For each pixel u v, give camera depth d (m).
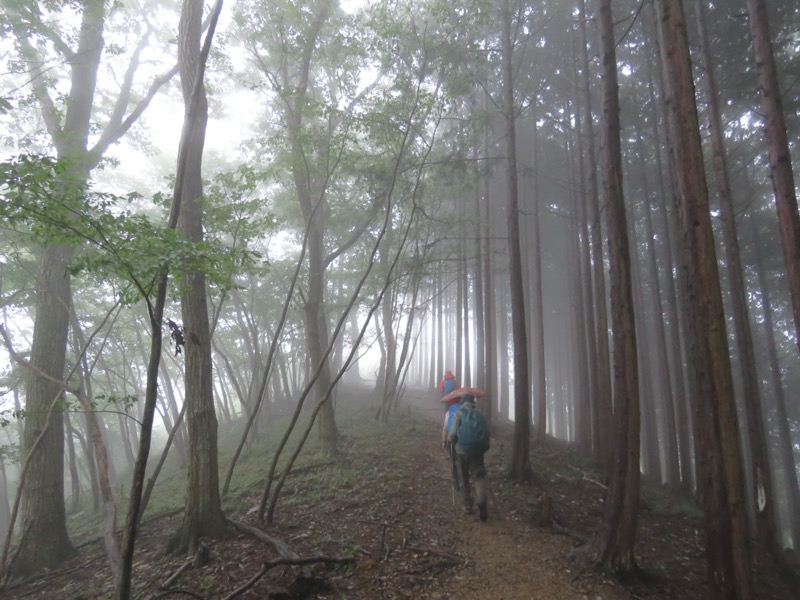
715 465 4.88
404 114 9.98
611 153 6.65
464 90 9.94
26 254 10.36
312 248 13.34
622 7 15.02
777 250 17.83
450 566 5.92
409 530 6.86
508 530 7.07
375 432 14.26
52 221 3.80
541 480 9.83
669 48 5.40
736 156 15.58
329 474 9.92
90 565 7.77
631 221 19.44
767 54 7.42
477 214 16.14
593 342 14.42
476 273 18.33
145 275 3.65
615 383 6.31
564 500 8.88
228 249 5.16
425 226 15.54
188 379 7.17
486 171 12.50
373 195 11.93
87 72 10.80
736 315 10.77
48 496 8.61
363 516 7.35
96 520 12.53
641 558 6.99
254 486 10.02
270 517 7.25
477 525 7.21
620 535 6.05
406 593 5.29
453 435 7.57
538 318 16.53
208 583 5.48
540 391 15.70
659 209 18.75
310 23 10.02
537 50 15.75
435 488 8.84
